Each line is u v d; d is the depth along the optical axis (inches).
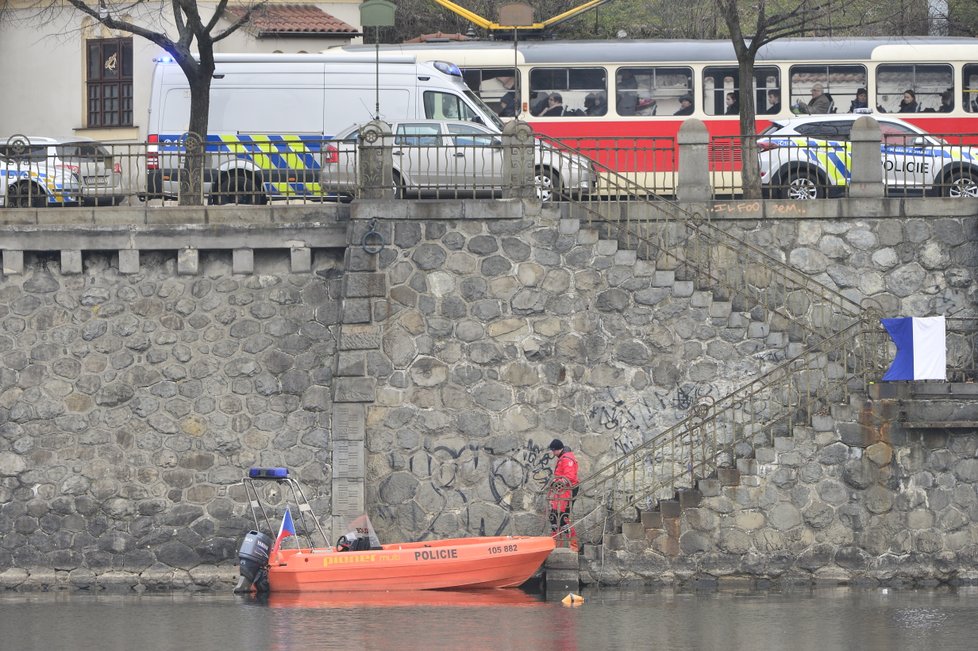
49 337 3201.3
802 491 2979.8
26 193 3558.1
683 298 3102.9
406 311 3107.8
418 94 3750.0
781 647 2330.2
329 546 3075.8
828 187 3440.0
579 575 2999.5
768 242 3211.1
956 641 2377.0
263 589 3011.8
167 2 4943.4
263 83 3759.8
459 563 2930.6
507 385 3100.4
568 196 3186.5
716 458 3075.8
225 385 3174.2
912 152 3454.7
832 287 3203.7
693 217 3144.7
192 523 3147.1
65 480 3171.8
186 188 3314.5
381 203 3110.2
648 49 4192.9
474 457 3093.0
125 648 2380.7
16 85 5182.1
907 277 3203.7
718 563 2974.9
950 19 4982.8
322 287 3189.0
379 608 2738.7
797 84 4195.4
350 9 5216.5
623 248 3125.0
